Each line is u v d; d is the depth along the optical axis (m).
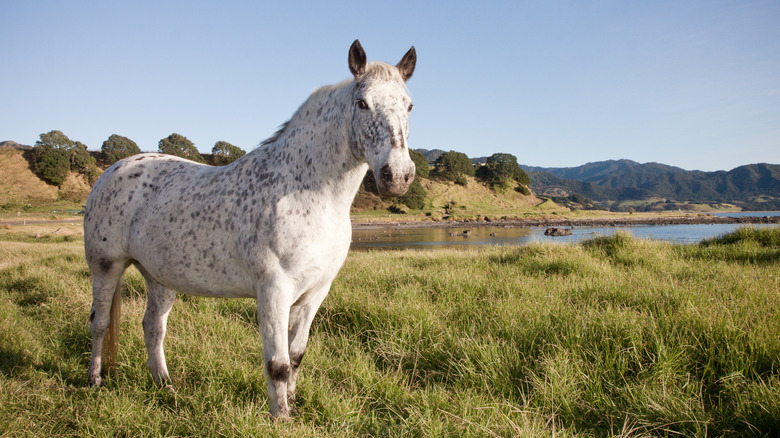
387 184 2.03
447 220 70.81
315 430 2.12
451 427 2.12
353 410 2.38
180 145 90.44
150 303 2.99
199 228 2.49
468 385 2.71
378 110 2.14
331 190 2.39
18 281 5.86
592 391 2.45
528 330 3.19
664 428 2.12
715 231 36.78
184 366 2.97
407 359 3.13
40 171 77.44
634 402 2.28
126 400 2.45
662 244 8.21
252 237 2.31
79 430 2.24
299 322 2.61
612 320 3.16
